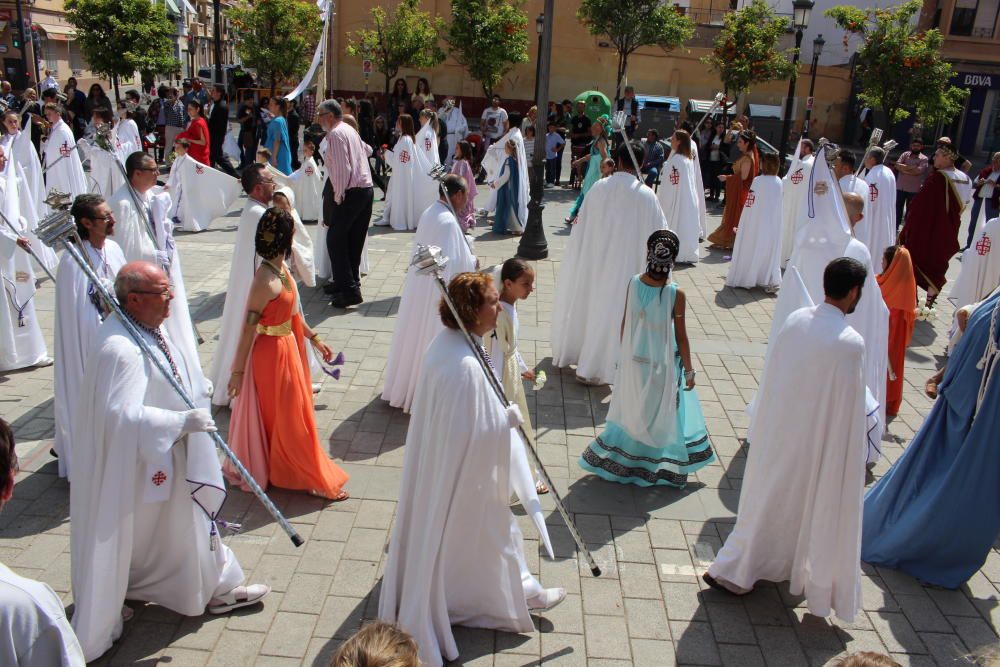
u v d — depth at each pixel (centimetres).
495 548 392
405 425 633
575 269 725
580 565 473
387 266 1091
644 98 2689
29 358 715
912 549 473
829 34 3403
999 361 437
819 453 402
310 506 516
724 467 596
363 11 3073
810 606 416
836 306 403
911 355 870
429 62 2389
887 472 504
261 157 999
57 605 224
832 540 405
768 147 1272
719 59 2183
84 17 2098
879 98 2225
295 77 2503
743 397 720
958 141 3209
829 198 583
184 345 577
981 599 460
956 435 460
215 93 1695
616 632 417
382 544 481
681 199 1191
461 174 1312
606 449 566
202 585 398
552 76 3238
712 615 434
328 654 391
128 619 407
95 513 354
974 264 874
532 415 664
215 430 361
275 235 480
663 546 494
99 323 504
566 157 2411
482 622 408
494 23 2311
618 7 2095
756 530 428
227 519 498
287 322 501
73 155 1182
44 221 346
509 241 1275
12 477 222
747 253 1068
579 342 741
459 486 368
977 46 3089
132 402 350
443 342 368
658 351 536
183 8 3412
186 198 1234
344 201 873
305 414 512
